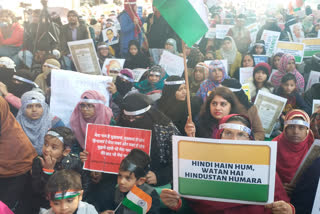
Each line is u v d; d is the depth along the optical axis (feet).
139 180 8.23
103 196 9.65
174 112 12.77
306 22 26.18
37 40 17.60
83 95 10.67
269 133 13.32
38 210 9.45
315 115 10.96
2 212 7.02
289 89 14.85
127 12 20.31
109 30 21.94
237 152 7.19
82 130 10.69
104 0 32.01
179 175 7.59
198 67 15.51
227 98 10.81
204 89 14.57
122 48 20.61
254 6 27.04
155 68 15.12
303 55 19.40
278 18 25.14
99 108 10.68
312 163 8.25
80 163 9.54
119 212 8.10
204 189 7.47
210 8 26.37
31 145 10.29
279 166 9.75
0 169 9.51
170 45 19.08
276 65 17.29
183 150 7.50
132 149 8.85
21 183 9.77
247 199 7.24
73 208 7.34
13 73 13.34
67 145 9.02
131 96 10.39
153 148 9.87
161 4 9.05
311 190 8.04
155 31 20.62
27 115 10.61
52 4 22.58
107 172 9.59
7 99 12.67
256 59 18.58
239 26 21.99
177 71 16.52
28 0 21.72
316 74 16.20
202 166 7.43
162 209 9.37
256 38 22.25
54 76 11.80
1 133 9.67
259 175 7.13
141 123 10.14
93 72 14.93
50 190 7.20
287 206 7.06
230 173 7.28
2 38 18.52
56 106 11.60
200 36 9.07
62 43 18.43
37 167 8.91
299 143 9.55
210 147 7.34
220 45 21.99
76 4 25.53
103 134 9.66
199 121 11.23
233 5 30.17
